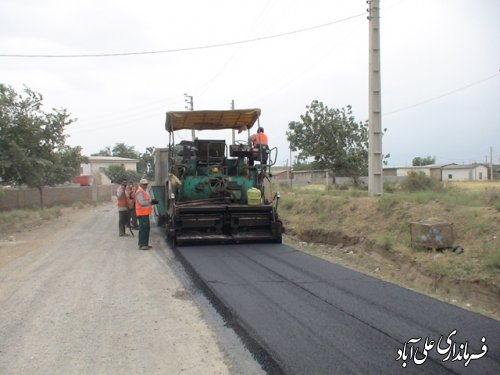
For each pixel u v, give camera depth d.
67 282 8.93
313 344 5.38
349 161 31.55
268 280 8.46
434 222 10.35
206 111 13.63
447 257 9.33
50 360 5.19
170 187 13.41
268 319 6.27
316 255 11.61
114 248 13.27
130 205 16.55
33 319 6.64
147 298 7.70
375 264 10.88
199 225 12.78
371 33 16.92
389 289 7.69
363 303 6.91
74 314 6.85
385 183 28.98
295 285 8.05
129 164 84.25
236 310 6.68
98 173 68.38
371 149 16.95
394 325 5.95
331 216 15.14
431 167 70.56
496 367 4.75
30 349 5.52
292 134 32.84
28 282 8.99
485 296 7.92
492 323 5.99
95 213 28.02
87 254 12.27
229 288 7.93
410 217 11.95
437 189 18.56
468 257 9.05
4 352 5.44
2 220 21.44
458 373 4.63
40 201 31.45
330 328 5.89
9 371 4.92
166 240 14.83
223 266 9.77
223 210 12.84
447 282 8.70
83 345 5.62
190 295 7.85
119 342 5.71
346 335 5.64
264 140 14.05
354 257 11.80
